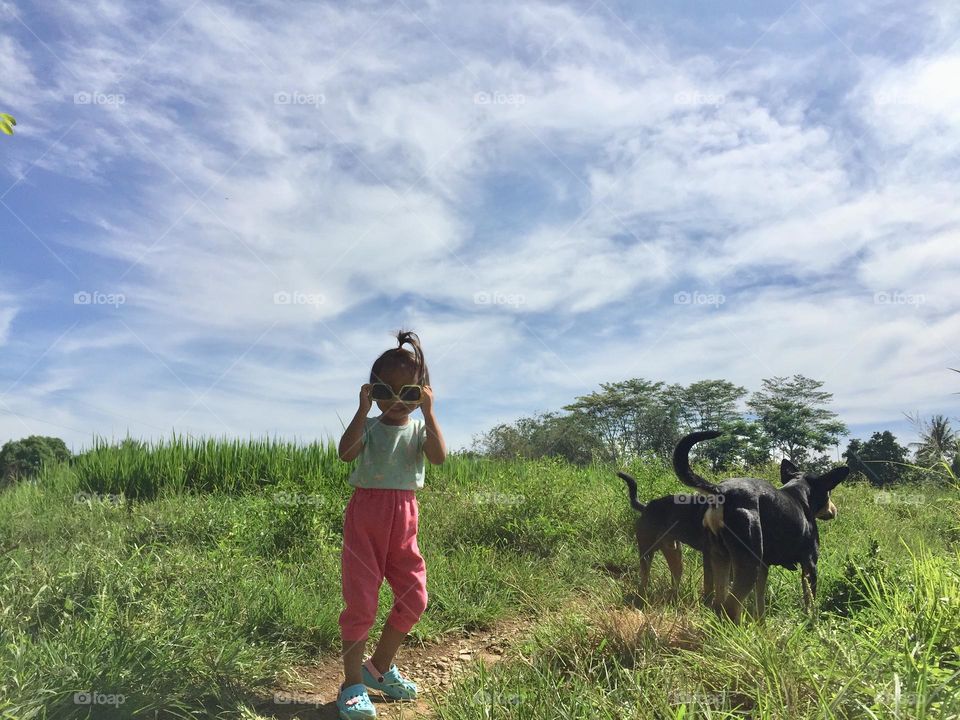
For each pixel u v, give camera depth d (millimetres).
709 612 3750
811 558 4406
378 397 3584
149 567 4590
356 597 3426
